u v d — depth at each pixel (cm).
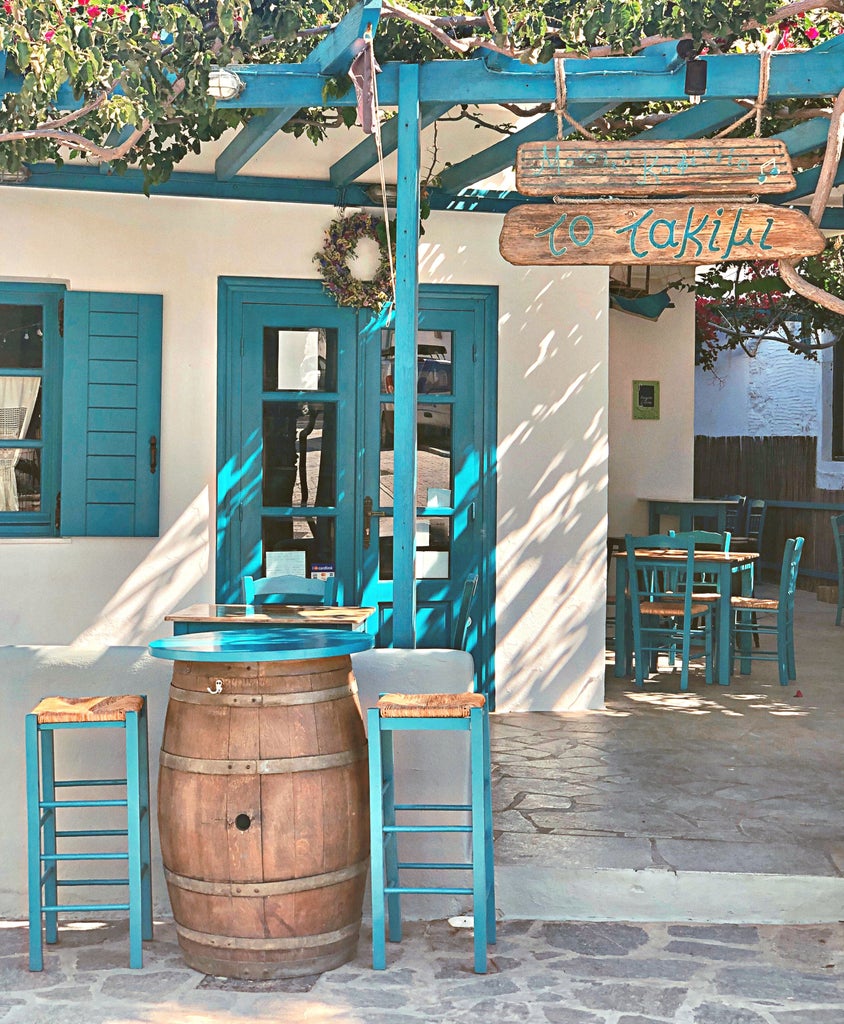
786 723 728
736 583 1053
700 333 1407
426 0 516
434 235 746
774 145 490
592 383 767
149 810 443
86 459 720
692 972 407
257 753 390
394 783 457
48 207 705
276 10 488
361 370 748
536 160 496
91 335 718
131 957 405
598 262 496
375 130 496
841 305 494
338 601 748
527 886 462
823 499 1524
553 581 765
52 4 456
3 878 457
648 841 497
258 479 739
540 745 667
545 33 486
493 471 761
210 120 504
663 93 504
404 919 454
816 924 454
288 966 397
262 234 727
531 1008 377
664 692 833
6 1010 374
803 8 484
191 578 723
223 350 733
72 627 710
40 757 452
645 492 1134
